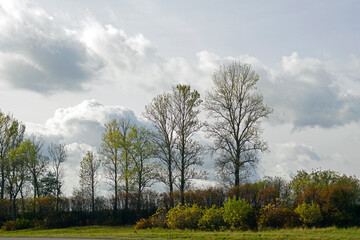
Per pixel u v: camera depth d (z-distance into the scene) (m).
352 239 18.52
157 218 34.66
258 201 32.44
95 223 43.44
